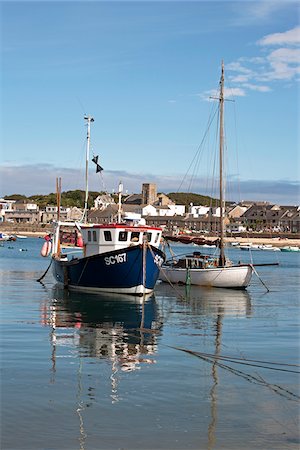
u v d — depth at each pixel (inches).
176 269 1749.5
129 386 603.8
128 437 465.7
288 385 619.2
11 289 1584.6
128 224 1471.5
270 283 2037.4
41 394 570.3
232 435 472.7
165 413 522.6
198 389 598.2
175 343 839.7
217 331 956.6
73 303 1278.3
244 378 645.9
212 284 1688.0
